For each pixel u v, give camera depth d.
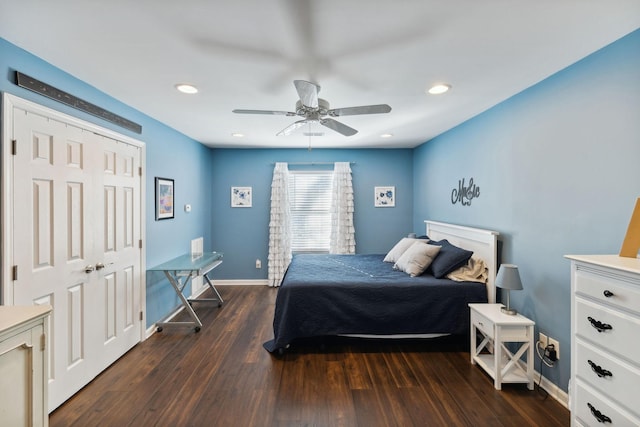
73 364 2.17
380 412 1.98
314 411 1.99
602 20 1.52
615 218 1.72
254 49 1.81
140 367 2.55
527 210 2.42
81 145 2.25
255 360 2.66
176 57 1.92
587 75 1.89
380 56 1.90
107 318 2.54
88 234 2.32
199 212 4.64
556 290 2.14
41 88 1.92
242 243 5.20
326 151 5.18
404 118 3.30
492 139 2.90
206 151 4.92
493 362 2.48
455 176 3.67
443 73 2.15
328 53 1.87
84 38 1.69
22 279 1.81
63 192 2.10
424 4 1.40
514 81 2.29
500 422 1.89
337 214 5.11
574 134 1.98
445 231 3.83
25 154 1.82
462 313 2.75
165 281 3.57
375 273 3.25
